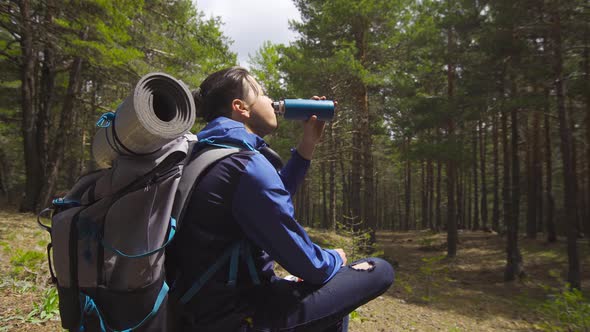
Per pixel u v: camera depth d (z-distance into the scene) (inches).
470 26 600.4
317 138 62.3
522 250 832.9
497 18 525.7
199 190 42.6
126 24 376.2
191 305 43.6
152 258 38.0
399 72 668.1
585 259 694.5
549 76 535.8
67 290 39.4
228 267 43.9
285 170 63.6
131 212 37.5
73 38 374.9
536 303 406.9
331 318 47.4
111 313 38.1
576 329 245.3
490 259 763.4
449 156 649.6
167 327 41.4
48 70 619.2
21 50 546.9
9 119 820.0
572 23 489.7
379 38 666.8
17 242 266.1
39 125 618.2
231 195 42.3
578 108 755.4
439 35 658.8
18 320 121.0
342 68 593.0
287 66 645.9
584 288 530.6
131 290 37.5
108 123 38.6
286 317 45.0
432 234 1208.8
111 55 365.4
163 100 37.2
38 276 167.8
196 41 514.0
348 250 299.1
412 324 245.8
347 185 1493.6
